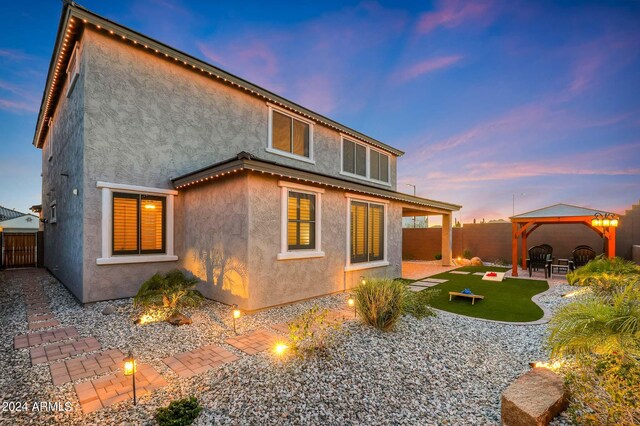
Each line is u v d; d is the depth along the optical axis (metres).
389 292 5.51
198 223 8.02
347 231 9.36
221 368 4.04
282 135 11.13
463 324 6.11
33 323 5.85
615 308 3.61
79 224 7.33
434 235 19.88
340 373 3.94
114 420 2.95
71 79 8.28
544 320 6.43
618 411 2.57
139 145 7.89
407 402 3.44
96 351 4.62
